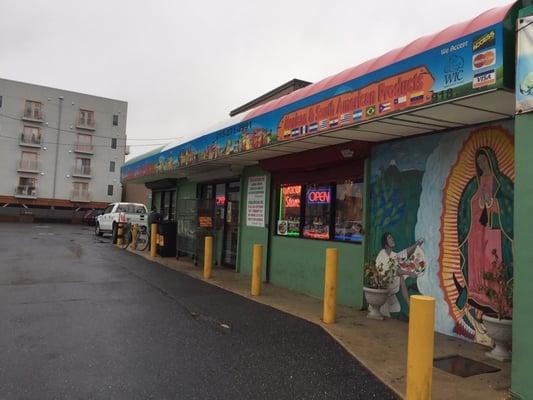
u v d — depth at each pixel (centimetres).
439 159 666
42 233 2752
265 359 526
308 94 725
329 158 845
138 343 570
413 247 700
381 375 480
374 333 635
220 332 631
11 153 5162
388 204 753
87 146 5578
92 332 610
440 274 653
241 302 830
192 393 427
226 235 1354
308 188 979
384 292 709
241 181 1223
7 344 549
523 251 404
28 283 951
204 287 976
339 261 848
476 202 607
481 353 552
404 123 616
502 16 433
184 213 1437
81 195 5516
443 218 654
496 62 433
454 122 605
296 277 976
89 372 468
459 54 469
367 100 591
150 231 1731
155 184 1911
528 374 394
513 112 542
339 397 428
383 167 765
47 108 5359
